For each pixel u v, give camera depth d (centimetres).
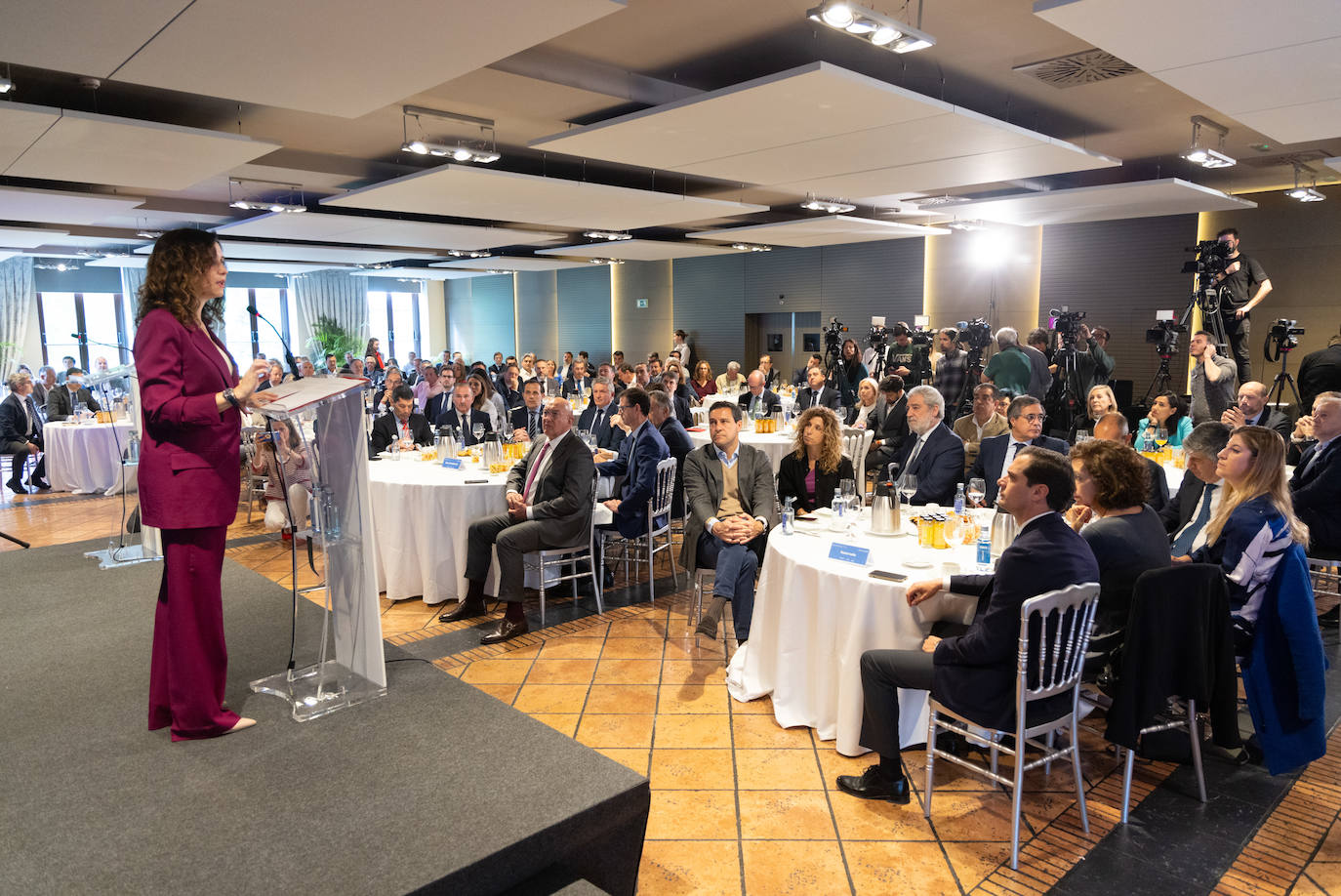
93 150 627
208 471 243
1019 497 257
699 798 289
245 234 1177
